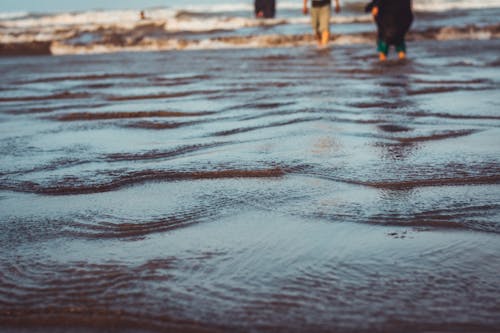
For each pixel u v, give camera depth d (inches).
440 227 80.5
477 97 237.6
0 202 103.7
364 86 290.2
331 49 613.0
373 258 68.4
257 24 1048.8
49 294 61.2
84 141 167.3
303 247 73.0
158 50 726.5
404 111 204.7
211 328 52.7
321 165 122.8
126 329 53.6
